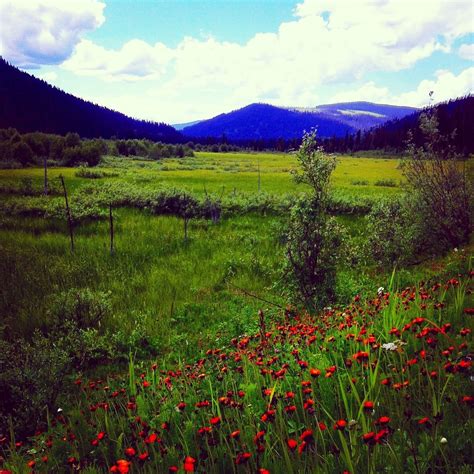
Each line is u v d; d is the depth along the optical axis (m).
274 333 5.66
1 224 19.94
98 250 15.66
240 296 10.71
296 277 9.04
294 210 9.12
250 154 170.50
